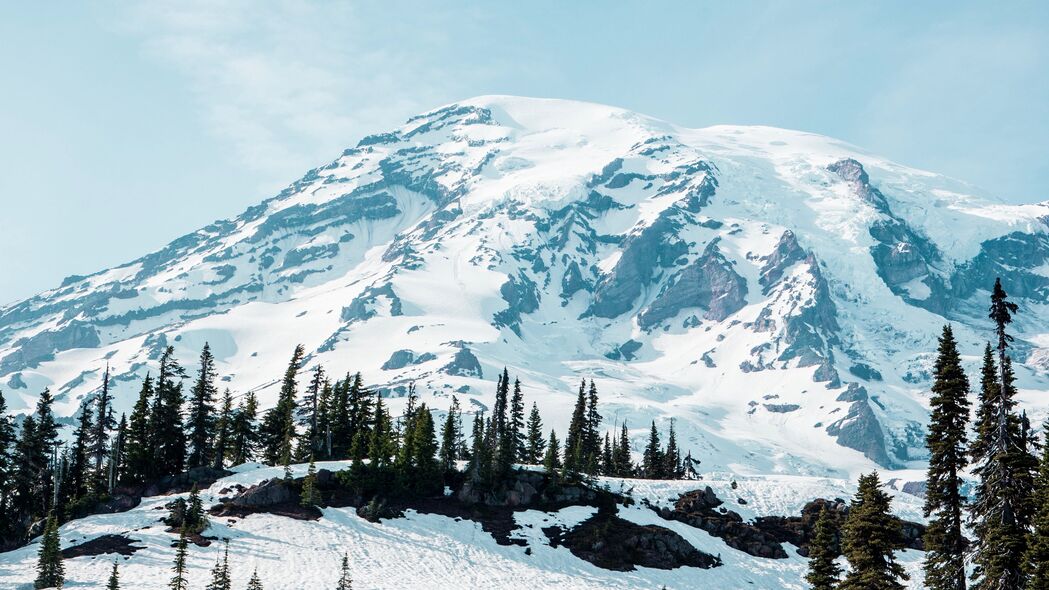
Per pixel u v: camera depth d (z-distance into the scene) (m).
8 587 89.75
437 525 120.75
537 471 138.62
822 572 81.06
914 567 120.38
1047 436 52.25
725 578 117.81
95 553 100.00
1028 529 52.44
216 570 88.00
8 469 116.50
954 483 55.69
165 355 133.75
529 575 108.88
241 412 140.12
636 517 130.25
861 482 70.56
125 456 132.38
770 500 142.88
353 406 154.62
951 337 57.31
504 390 161.75
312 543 109.00
